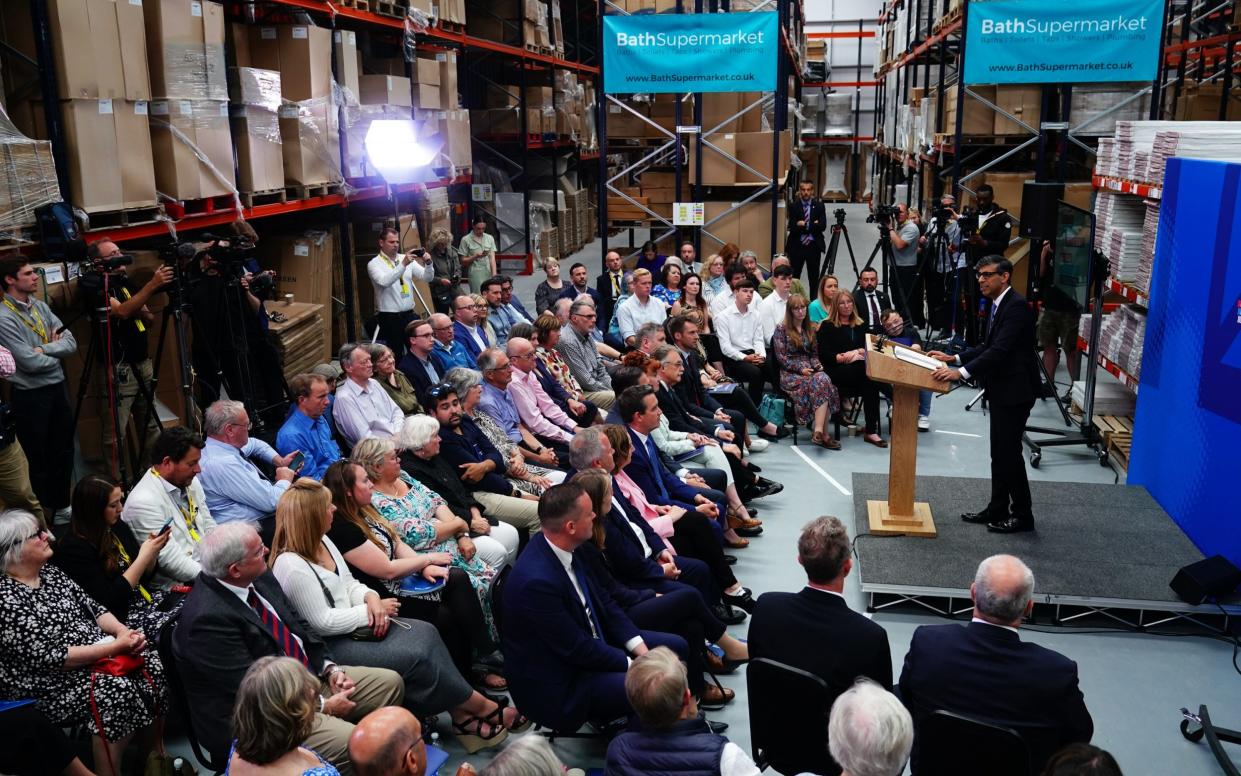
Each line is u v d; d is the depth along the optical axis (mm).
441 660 3938
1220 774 3924
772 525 6512
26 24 5340
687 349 7594
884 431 8570
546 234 16625
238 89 7238
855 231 22594
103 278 5094
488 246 12328
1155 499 6379
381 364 6133
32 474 5145
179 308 5535
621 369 6023
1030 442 7641
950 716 2902
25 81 5434
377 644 3877
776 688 3225
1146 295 6898
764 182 11367
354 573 4277
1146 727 4230
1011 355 5641
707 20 10367
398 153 8844
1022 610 3158
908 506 5887
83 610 3709
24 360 4961
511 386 6477
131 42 5836
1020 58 10656
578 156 19234
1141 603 4996
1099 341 8102
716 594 4938
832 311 8211
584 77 20078
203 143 6656
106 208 5680
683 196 12875
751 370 8461
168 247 5488
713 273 9695
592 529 4191
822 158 31266
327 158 8641
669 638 3986
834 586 3473
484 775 2430
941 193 14961
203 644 3379
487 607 4645
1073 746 2398
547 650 3688
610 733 3977
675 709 2820
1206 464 5562
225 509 4832
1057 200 8914
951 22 12594
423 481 5012
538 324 7250
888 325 8266
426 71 11102
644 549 4621
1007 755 2842
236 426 4871
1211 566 5000
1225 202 5465
